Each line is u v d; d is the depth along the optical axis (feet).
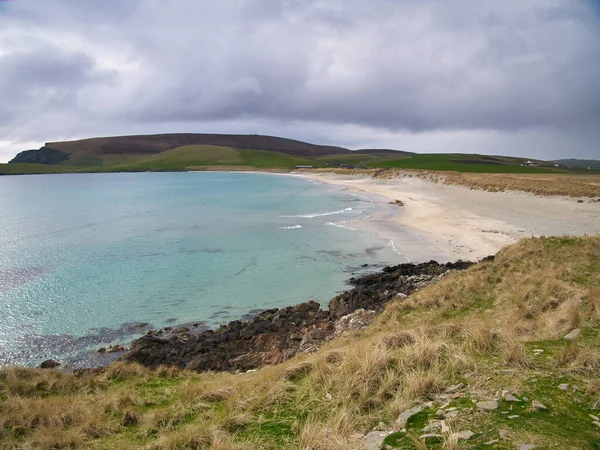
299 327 57.47
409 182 290.97
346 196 245.65
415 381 20.75
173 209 200.03
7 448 22.47
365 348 27.20
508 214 135.74
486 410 17.35
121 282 83.87
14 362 53.83
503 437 15.12
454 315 43.42
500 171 359.46
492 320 38.70
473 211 148.15
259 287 79.05
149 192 307.37
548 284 42.93
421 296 52.80
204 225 148.46
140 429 24.16
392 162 548.72
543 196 161.27
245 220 157.69
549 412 16.71
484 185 208.54
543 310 37.88
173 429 23.29
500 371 21.27
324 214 169.07
